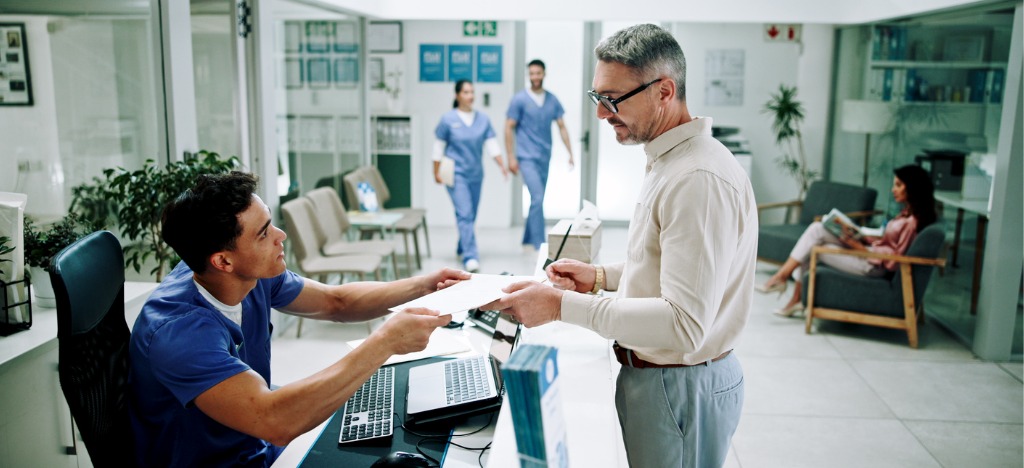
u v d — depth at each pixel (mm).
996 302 4062
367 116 6395
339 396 1479
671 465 1671
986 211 4199
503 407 1586
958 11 4508
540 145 6270
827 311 4516
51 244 2600
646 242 1584
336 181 5805
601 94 1552
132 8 3213
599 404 1638
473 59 7180
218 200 1533
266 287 1873
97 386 1619
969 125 4402
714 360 1660
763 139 6812
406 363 2035
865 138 5980
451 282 1974
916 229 4363
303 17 4902
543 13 5770
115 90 3209
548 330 2184
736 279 1604
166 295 1607
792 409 3521
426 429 1690
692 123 1536
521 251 6578
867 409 3525
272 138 4387
